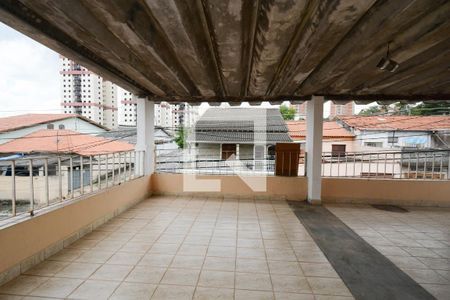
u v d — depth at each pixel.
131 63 2.89
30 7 1.84
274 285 2.14
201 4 1.83
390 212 4.33
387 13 1.77
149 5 1.70
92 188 3.45
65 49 2.52
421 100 4.53
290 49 2.56
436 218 4.03
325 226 3.62
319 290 2.08
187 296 1.97
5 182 2.92
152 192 5.30
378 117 11.00
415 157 6.14
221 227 3.51
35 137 6.15
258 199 5.09
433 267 2.48
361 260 2.61
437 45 2.42
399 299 1.98
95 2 1.64
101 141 7.04
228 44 2.33
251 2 1.75
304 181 5.02
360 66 2.94
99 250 2.74
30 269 2.31
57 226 2.67
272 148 10.25
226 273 2.32
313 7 1.84
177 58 2.88
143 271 2.32
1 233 2.03
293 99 4.82
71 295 1.95
